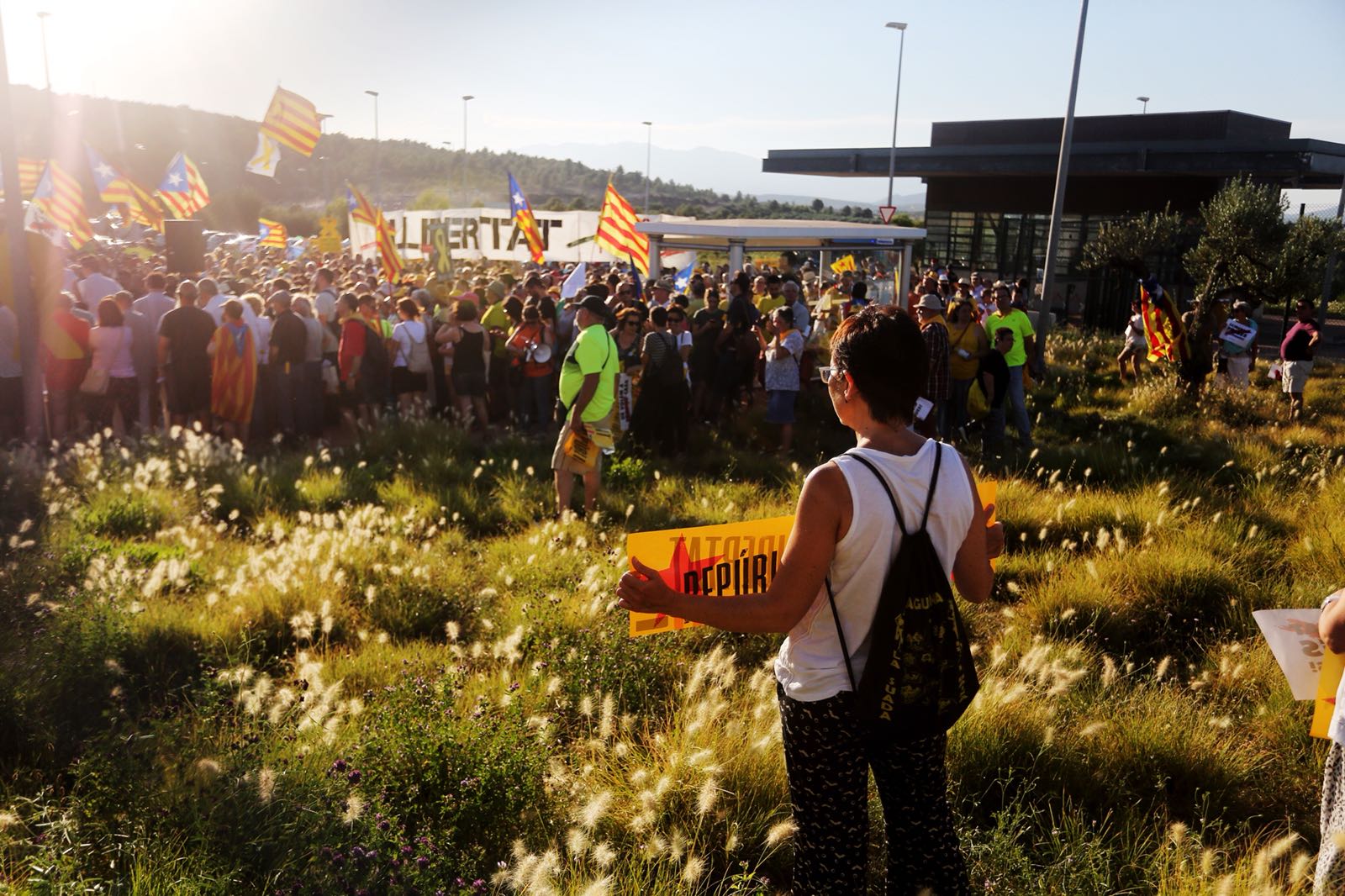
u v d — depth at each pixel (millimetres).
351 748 4176
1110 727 4617
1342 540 7617
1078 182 39250
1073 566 7176
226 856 3203
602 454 9102
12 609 5520
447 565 7312
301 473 10242
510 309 14211
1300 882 3262
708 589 2631
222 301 13742
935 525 2389
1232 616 6352
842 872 2484
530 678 5148
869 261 24688
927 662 2354
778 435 13219
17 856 3279
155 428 12172
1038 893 3387
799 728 2461
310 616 5652
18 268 10359
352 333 12383
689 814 3842
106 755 3818
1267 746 4762
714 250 19859
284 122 21328
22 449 9859
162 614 5777
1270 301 27734
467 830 3805
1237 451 11469
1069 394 17359
